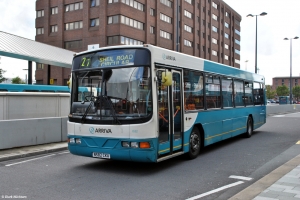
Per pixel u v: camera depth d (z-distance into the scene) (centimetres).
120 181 660
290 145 1152
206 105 973
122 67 718
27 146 1058
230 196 559
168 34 5597
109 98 717
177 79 819
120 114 700
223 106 1104
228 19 8300
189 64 881
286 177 653
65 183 643
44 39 5259
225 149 1073
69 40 4972
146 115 686
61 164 833
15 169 775
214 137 1021
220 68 1091
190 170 762
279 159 891
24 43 2173
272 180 641
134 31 4750
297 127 1853
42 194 566
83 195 561
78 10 4856
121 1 4475
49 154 984
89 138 735
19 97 1180
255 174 721
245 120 1323
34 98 1237
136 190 594
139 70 702
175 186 622
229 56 8431
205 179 677
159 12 5278
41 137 1109
